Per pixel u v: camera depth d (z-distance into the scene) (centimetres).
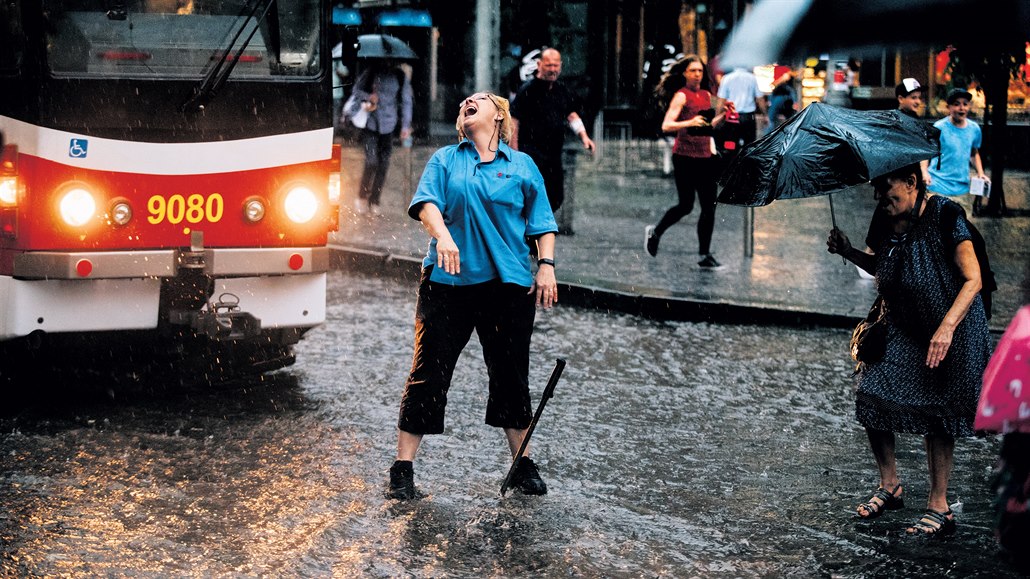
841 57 562
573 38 2752
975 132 1346
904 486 655
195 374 849
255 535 564
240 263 789
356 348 981
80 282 764
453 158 621
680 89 1335
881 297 593
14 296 748
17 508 595
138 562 529
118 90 753
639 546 559
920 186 578
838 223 1720
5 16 742
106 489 627
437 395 616
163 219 770
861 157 559
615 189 2178
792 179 566
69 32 743
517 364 626
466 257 616
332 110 820
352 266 1394
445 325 617
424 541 559
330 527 575
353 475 657
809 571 531
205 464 673
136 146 759
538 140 1323
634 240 1550
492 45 2133
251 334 788
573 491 638
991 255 1420
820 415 804
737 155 588
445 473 662
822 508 617
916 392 576
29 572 515
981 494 644
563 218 1591
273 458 686
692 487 649
